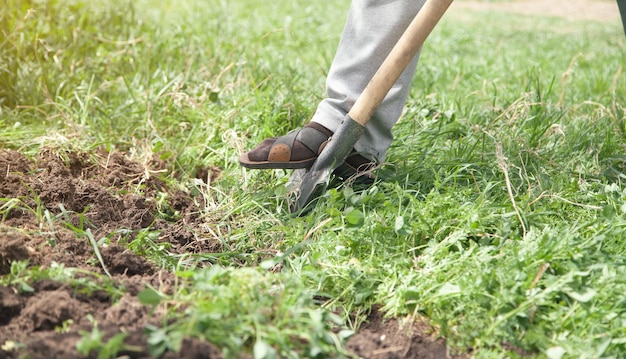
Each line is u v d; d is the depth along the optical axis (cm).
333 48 623
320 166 261
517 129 320
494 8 1225
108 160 297
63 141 301
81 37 456
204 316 169
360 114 254
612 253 222
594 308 194
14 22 424
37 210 235
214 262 235
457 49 684
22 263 197
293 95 357
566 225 241
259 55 495
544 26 977
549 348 187
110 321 181
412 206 246
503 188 270
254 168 263
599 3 1317
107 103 391
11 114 359
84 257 218
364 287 212
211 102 374
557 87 466
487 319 194
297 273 217
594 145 316
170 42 490
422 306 204
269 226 255
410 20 256
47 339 169
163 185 292
